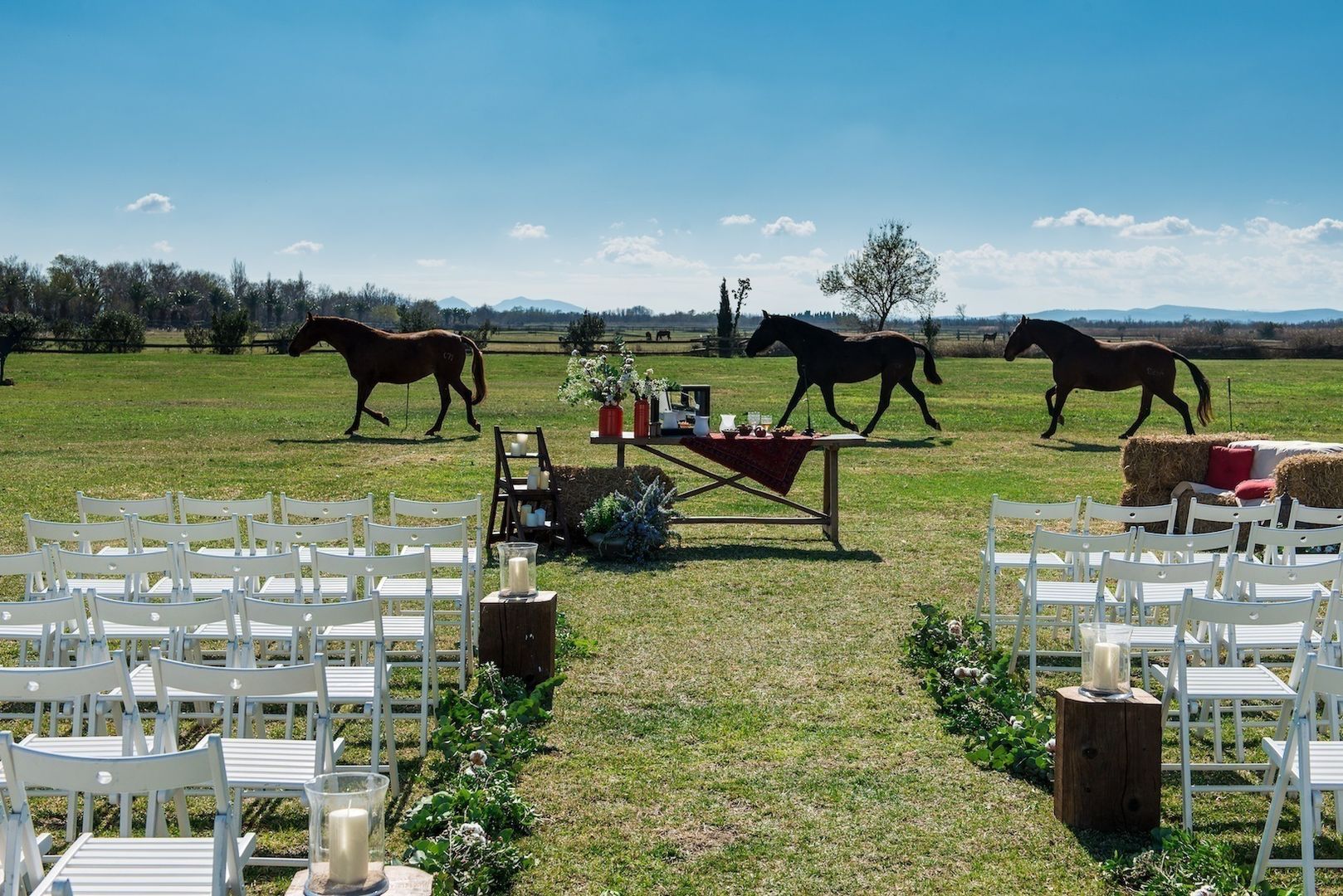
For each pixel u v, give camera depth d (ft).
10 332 167.53
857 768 19.12
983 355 183.01
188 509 29.04
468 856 14.96
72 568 22.03
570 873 15.42
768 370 142.61
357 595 28.32
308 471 57.31
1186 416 73.87
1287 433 80.07
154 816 14.10
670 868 15.57
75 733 18.88
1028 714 20.76
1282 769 14.87
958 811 17.42
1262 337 281.33
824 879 15.29
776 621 29.01
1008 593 32.30
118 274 381.81
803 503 49.62
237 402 100.37
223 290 369.30
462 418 86.74
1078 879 15.31
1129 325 479.41
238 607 17.39
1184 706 17.43
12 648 25.90
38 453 63.93
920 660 24.89
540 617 23.04
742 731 20.92
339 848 10.29
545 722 21.38
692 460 63.93
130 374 131.34
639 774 18.85
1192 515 28.73
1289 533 24.22
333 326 73.41
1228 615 17.43
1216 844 15.97
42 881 11.51
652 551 37.14
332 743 15.57
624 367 41.32
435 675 22.40
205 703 20.99
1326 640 17.90
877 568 35.63
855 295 229.86
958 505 48.67
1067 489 53.36
